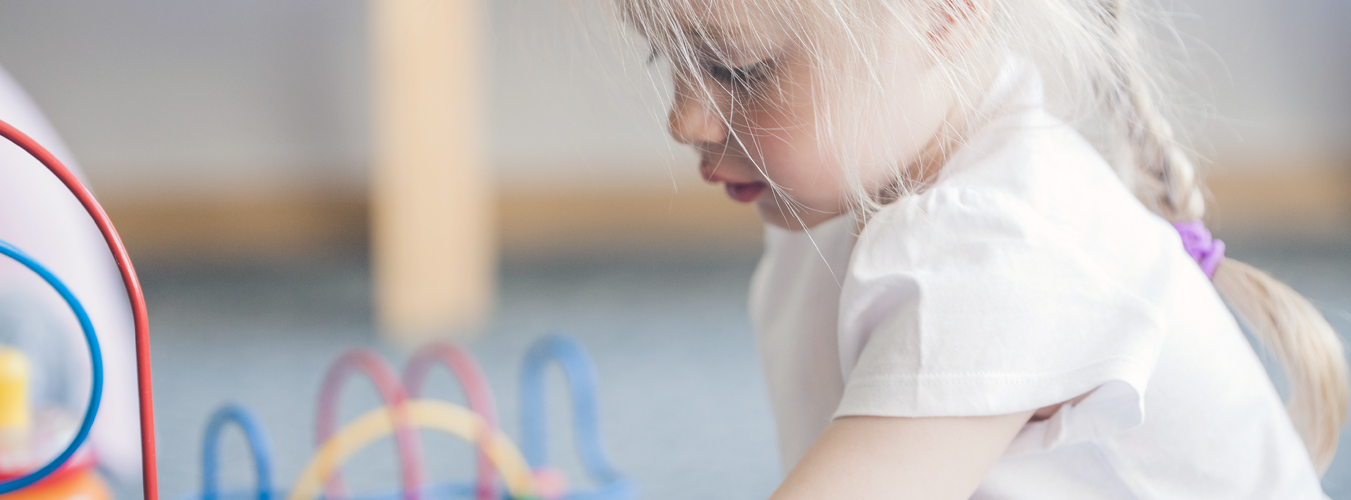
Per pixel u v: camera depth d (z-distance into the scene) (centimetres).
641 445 156
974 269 45
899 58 47
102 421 85
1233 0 313
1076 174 51
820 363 61
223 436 160
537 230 319
